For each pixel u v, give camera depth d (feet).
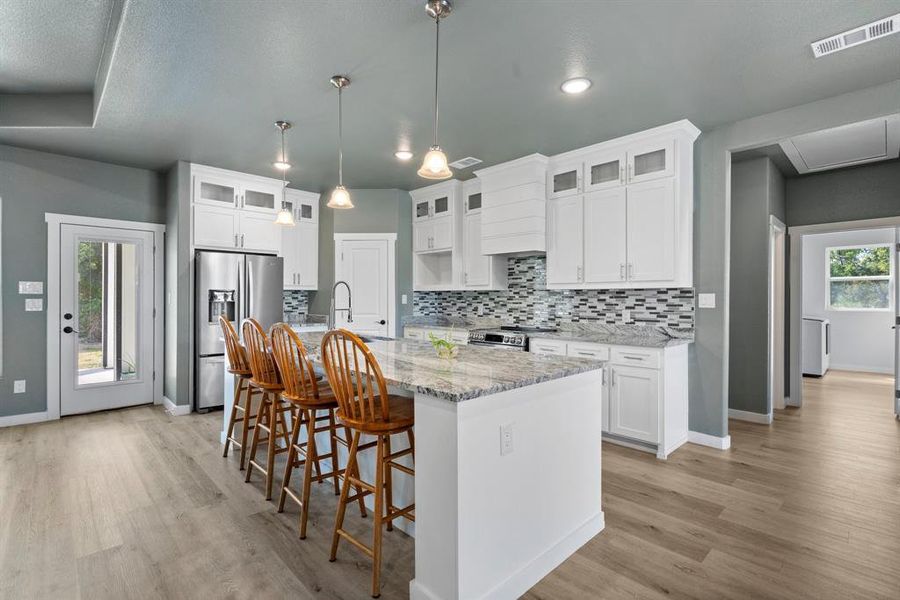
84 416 14.07
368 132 11.84
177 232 14.51
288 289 17.74
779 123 10.40
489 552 5.46
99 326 14.64
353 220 18.13
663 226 11.37
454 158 13.96
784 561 6.49
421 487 5.52
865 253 23.65
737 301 14.39
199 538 7.04
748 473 9.75
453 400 4.96
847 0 6.53
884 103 9.09
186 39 7.60
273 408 8.54
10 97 11.29
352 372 6.74
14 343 13.21
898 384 14.52
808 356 21.93
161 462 10.18
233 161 14.43
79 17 8.02
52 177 13.74
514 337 13.61
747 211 14.25
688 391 11.89
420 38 7.57
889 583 5.98
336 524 6.45
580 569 6.34
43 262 13.64
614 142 12.15
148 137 12.25
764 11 6.81
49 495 8.49
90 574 6.14
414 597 5.58
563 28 7.26
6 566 6.29
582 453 7.04
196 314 14.70
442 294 19.40
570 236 13.30
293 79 8.98
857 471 9.86
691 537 7.14
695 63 8.32
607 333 13.71
